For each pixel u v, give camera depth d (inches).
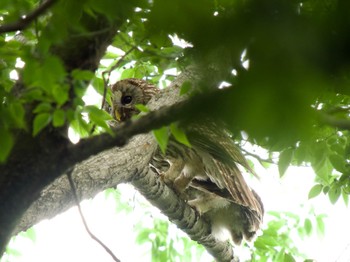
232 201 511.2
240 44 157.8
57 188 328.8
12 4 241.6
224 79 177.0
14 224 248.7
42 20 265.6
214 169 509.7
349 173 426.9
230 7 167.5
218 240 498.3
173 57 272.8
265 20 152.7
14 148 241.9
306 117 152.9
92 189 343.3
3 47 274.1
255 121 153.5
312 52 149.3
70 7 228.7
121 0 219.6
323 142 404.8
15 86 258.4
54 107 242.7
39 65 216.1
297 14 154.2
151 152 374.6
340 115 252.7
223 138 508.4
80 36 243.3
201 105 176.7
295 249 570.9
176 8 161.2
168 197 439.8
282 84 150.6
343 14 150.2
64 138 241.9
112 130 236.7
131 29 305.7
